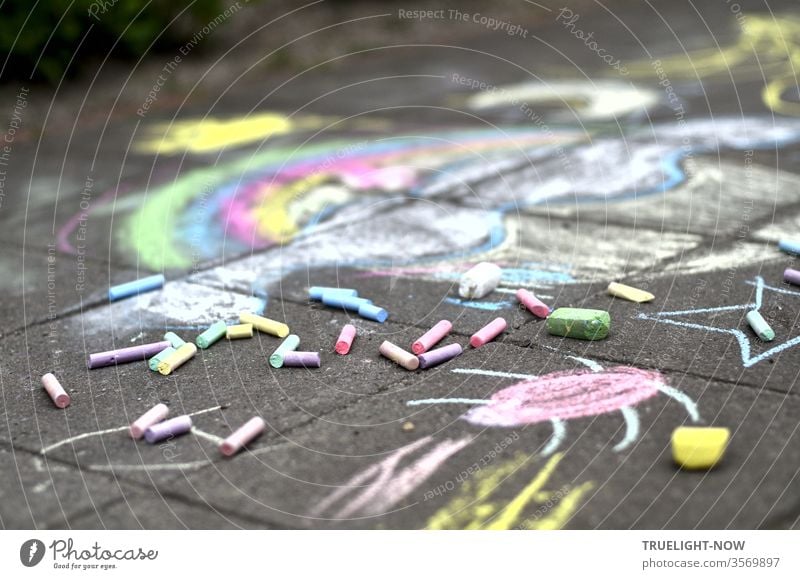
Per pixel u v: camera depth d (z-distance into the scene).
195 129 7.91
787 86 8.34
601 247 5.00
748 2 12.27
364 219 5.64
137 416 3.44
